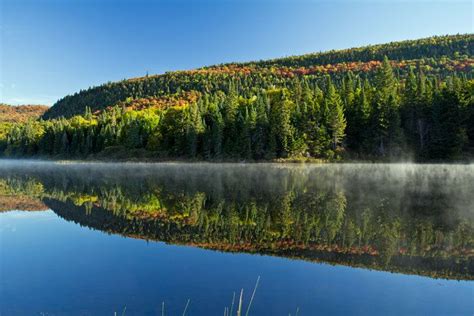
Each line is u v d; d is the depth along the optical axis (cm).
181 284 1029
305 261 1212
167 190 3081
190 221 1834
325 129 6931
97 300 926
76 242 1471
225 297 941
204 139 7688
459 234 1527
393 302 908
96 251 1348
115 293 970
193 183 3656
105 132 9788
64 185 3616
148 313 855
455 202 2306
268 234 1559
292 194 2723
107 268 1164
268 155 7025
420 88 6825
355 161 6625
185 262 1216
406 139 6694
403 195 2609
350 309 873
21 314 855
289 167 6075
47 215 2028
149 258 1254
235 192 2884
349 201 2370
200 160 7612
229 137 7650
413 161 6400
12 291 985
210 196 2686
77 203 2436
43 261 1233
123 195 2809
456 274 1099
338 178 3978
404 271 1117
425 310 862
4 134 14525
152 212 2095
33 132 12512
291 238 1491
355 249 1340
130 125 9156
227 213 2027
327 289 988
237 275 1090
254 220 1836
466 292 970
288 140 6962
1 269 1162
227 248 1365
